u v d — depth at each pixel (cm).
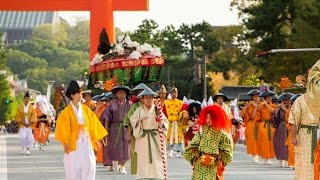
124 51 2967
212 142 1525
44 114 4309
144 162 1964
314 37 5738
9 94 13838
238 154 3716
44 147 4578
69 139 1723
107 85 2956
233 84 10869
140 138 1973
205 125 1536
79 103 1748
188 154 1545
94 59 3055
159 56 2970
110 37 4931
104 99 2883
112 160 2611
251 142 3080
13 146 4878
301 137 1706
